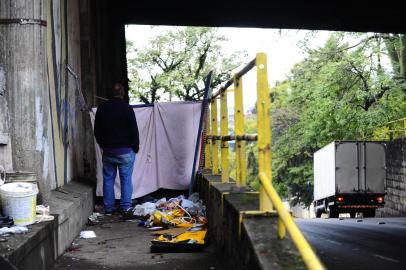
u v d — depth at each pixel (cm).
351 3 2086
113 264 590
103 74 1422
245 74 525
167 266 577
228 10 2141
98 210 1015
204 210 871
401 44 2931
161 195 1127
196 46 3362
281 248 349
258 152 424
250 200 509
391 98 2956
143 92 3422
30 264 478
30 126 637
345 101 2978
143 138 1105
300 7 2125
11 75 638
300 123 3650
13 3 640
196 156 1065
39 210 590
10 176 609
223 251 556
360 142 2484
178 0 2084
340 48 3022
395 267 761
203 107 1069
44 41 655
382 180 2480
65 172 876
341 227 1495
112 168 973
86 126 1109
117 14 1781
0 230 488
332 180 2533
